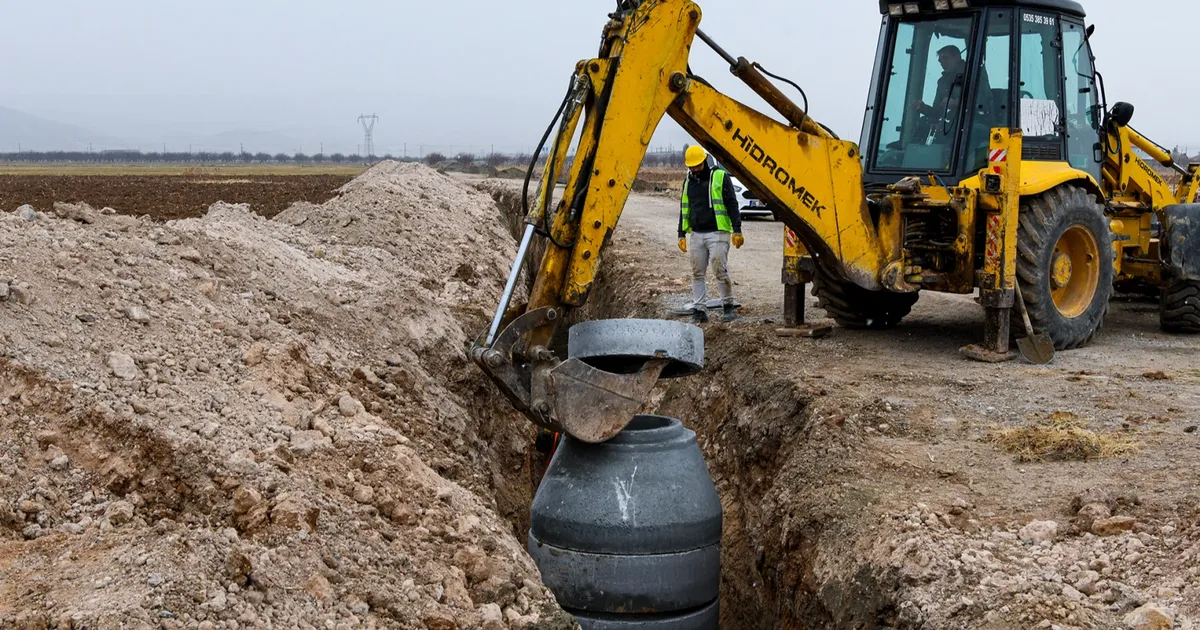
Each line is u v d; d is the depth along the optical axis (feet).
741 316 36.22
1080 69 31.42
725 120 23.88
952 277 28.66
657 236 66.03
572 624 15.47
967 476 19.11
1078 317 29.91
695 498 18.61
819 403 23.02
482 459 26.40
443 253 43.06
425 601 14.60
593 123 20.08
